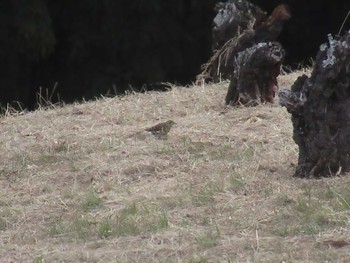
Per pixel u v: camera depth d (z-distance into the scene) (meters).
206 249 15.87
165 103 24.66
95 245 16.47
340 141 18.31
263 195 18.06
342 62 17.95
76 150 21.44
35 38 39.12
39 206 18.61
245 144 20.81
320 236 15.97
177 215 17.52
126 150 21.03
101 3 41.09
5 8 39.78
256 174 19.05
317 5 42.81
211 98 24.61
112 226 17.19
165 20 41.47
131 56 41.47
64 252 16.23
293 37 43.16
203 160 20.16
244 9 26.66
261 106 23.30
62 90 41.72
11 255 16.33
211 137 21.47
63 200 18.81
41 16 39.25
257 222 16.84
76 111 24.69
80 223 17.44
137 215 17.52
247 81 23.47
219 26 26.55
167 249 15.95
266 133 21.44
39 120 24.31
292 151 20.20
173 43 41.59
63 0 41.47
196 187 18.77
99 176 19.88
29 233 17.39
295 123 18.61
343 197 17.27
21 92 41.59
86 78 41.62
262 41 25.72
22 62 41.34
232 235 16.42
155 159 20.38
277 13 25.70
